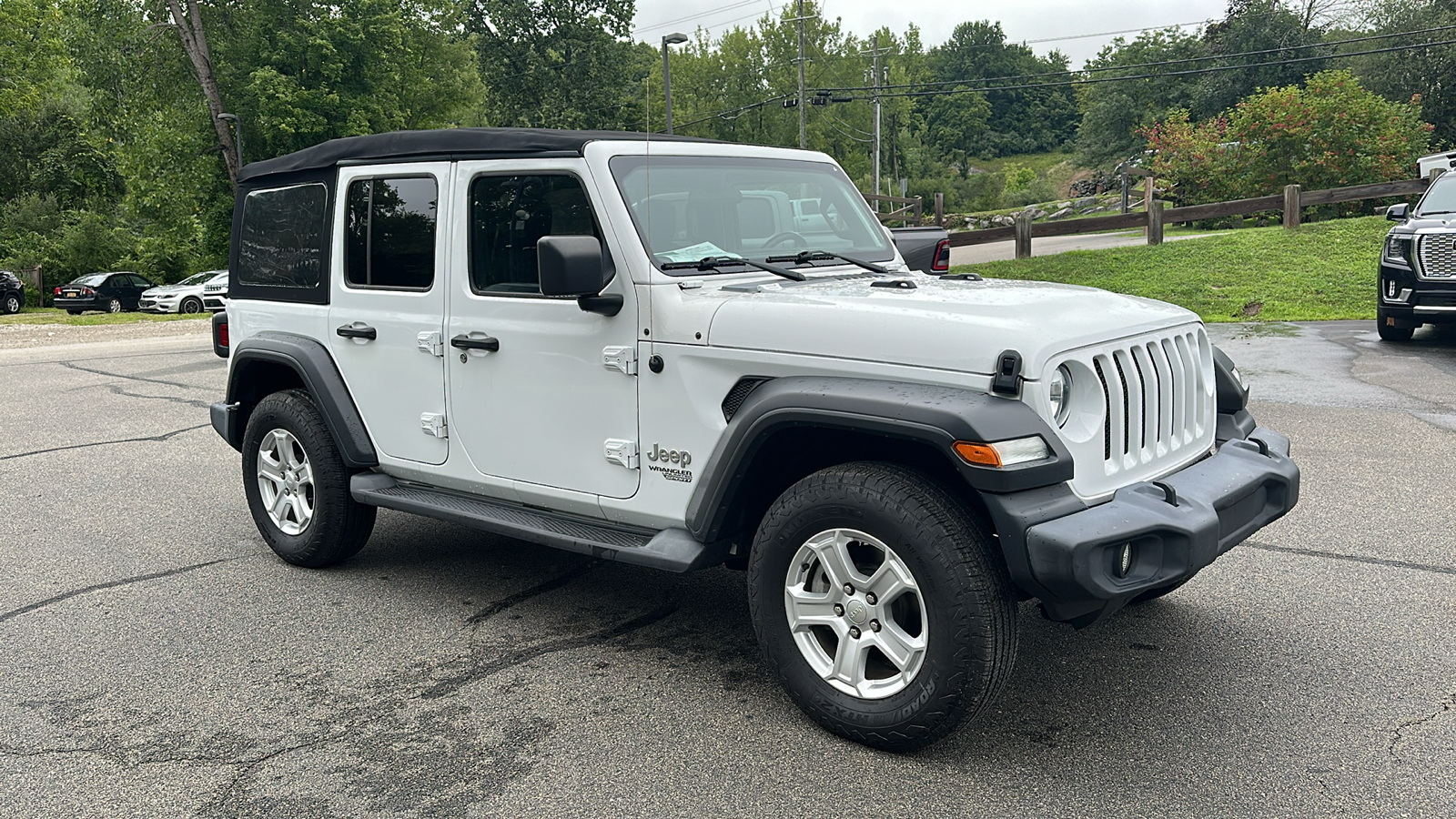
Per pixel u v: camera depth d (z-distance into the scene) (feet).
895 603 10.28
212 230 108.17
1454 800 9.22
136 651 13.32
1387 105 83.41
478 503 13.96
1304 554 16.03
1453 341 38.50
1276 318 46.62
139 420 31.07
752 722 11.09
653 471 11.87
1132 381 10.58
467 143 13.35
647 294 11.66
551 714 11.33
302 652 13.21
